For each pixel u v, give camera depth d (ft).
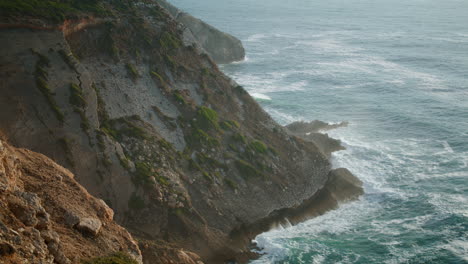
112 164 120.67
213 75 162.71
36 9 140.77
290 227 129.08
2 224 52.70
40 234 58.29
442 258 114.83
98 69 142.41
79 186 81.82
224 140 144.36
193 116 145.89
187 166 132.77
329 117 214.28
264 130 155.43
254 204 132.05
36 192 74.79
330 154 169.89
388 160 168.45
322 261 115.03
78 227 71.10
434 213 134.62
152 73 150.51
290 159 149.38
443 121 206.28
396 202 141.69
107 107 134.41
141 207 117.39
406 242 121.90
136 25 159.22
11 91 121.90
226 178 134.92
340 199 142.31
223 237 119.85
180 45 163.94
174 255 100.32
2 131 114.62
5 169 69.56
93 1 159.94
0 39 130.41
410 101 235.81
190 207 122.21
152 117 140.05
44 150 116.98
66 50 136.98
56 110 123.65
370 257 116.26
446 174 158.20
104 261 66.28
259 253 118.42
